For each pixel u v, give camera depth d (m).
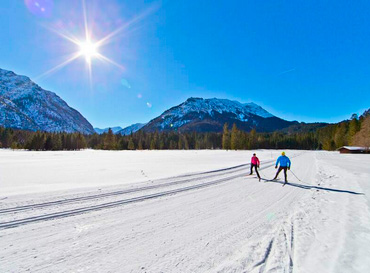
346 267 2.83
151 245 3.59
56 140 82.50
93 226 4.43
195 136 124.12
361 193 7.50
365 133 54.22
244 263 2.99
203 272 2.78
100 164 20.80
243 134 96.00
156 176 12.21
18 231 4.11
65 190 7.87
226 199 6.85
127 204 6.14
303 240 3.73
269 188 8.77
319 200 6.65
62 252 3.33
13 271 2.79
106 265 2.97
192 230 4.25
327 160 28.38
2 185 9.09
